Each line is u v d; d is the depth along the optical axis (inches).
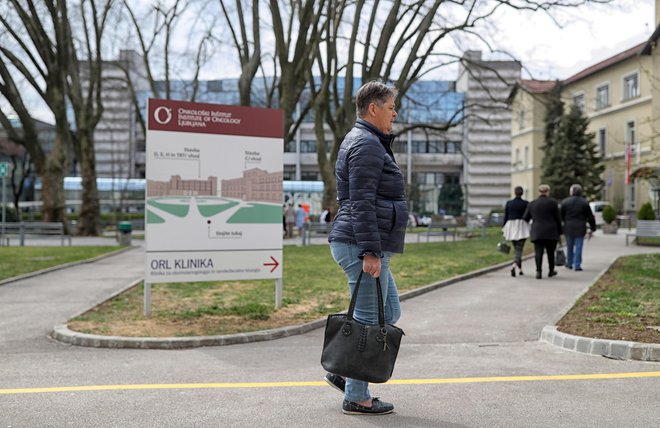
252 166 368.2
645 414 177.0
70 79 1343.5
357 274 168.4
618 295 391.5
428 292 464.8
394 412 179.6
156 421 174.4
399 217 168.4
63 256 808.3
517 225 561.6
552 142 2068.2
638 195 1755.7
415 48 964.0
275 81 1248.8
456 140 3036.4
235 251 364.8
